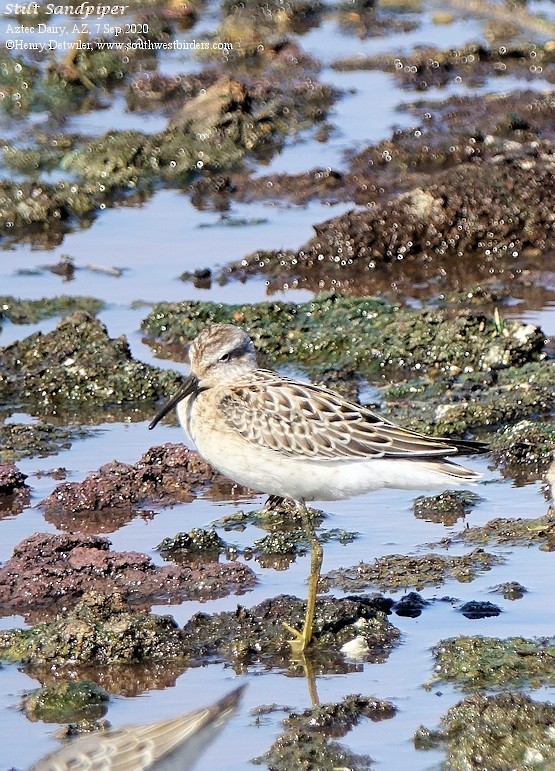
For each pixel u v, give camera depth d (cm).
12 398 1695
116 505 1424
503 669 1091
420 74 2806
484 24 3048
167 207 2272
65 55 2869
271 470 1243
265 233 2147
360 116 2584
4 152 2434
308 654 1141
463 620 1180
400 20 3164
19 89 2722
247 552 1319
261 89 2616
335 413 1230
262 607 1198
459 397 1631
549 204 2072
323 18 3195
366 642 1148
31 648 1146
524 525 1340
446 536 1336
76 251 2102
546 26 2822
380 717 1041
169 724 654
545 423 1532
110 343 1748
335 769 977
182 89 2719
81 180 2345
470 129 2427
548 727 988
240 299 1928
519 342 1716
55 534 1331
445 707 1052
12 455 1540
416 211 2067
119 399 1681
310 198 2269
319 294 1911
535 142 2317
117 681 1115
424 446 1213
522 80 2767
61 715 1062
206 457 1289
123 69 2831
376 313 1838
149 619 1164
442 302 1911
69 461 1528
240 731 1032
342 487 1230
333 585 1248
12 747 1016
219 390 1273
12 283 1983
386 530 1357
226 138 2431
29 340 1766
